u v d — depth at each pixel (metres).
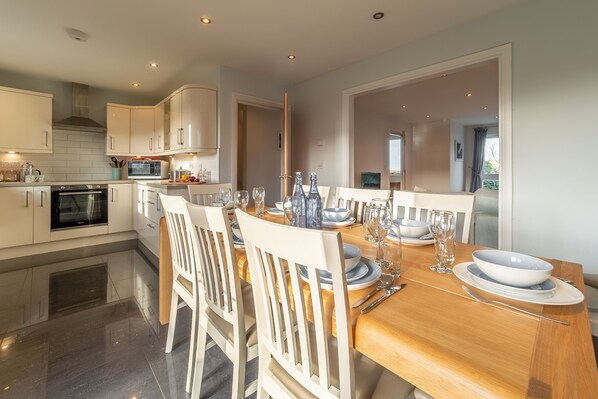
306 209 1.47
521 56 2.30
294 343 0.79
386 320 0.63
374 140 6.80
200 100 3.45
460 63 2.63
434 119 7.48
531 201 2.28
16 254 3.35
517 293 0.73
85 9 2.34
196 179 3.85
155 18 2.49
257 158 4.74
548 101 2.19
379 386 0.81
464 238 1.50
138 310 2.15
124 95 4.61
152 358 1.62
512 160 2.35
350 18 2.52
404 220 1.51
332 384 0.78
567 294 0.73
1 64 3.45
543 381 0.45
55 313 2.10
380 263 0.97
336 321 0.64
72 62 3.39
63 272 2.90
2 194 3.20
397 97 5.31
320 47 3.08
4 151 3.49
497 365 0.48
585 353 0.51
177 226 1.43
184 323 1.99
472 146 8.42
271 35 2.81
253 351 1.12
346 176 3.66
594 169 2.02
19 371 1.50
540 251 2.24
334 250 0.57
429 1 2.28
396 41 2.95
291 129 4.37
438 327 0.60
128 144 4.40
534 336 0.57
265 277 0.83
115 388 1.39
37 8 2.32
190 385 1.37
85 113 4.18
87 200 3.83
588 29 2.02
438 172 7.57
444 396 0.50
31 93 3.58
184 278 1.63
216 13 2.43
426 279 0.88
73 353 1.65
